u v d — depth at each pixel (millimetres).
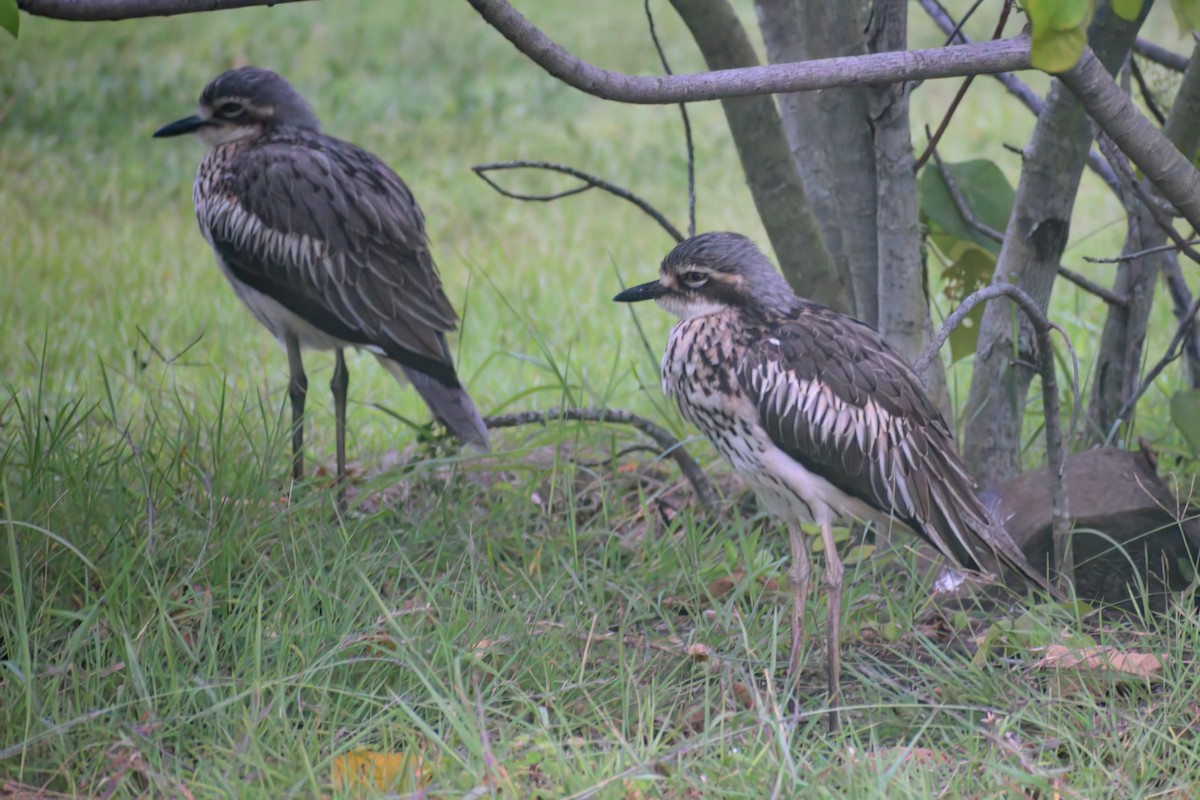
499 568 9945
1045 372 8812
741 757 7273
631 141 26266
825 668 8984
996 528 8977
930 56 7871
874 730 7828
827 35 10445
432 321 11484
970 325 11828
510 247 20625
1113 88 8117
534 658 8453
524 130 27062
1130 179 10469
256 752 7000
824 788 6922
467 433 11156
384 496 11773
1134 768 7355
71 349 15984
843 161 11172
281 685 7617
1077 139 10039
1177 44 26031
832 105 11062
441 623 8578
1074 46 6629
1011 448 10961
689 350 8844
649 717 7746
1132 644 8633
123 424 13734
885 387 8672
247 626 8398
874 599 9695
